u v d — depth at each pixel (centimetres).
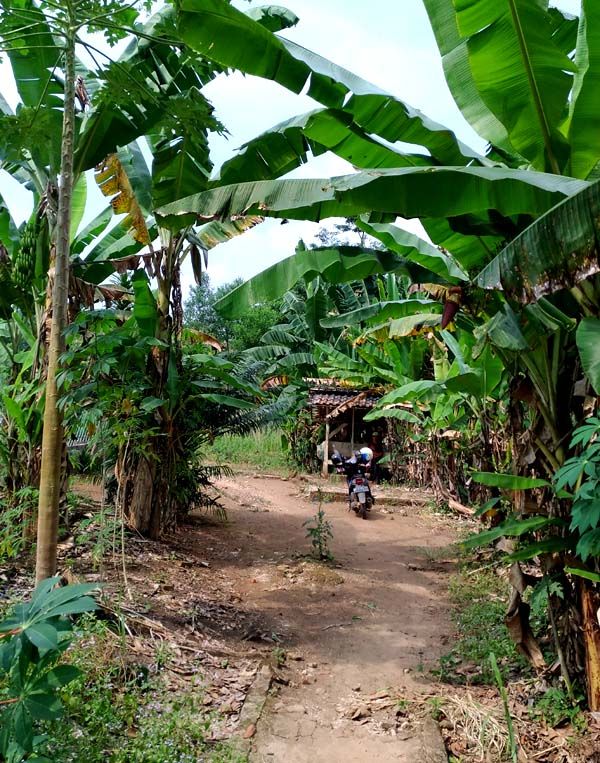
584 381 398
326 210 434
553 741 369
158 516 761
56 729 300
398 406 1277
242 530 958
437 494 1199
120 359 587
